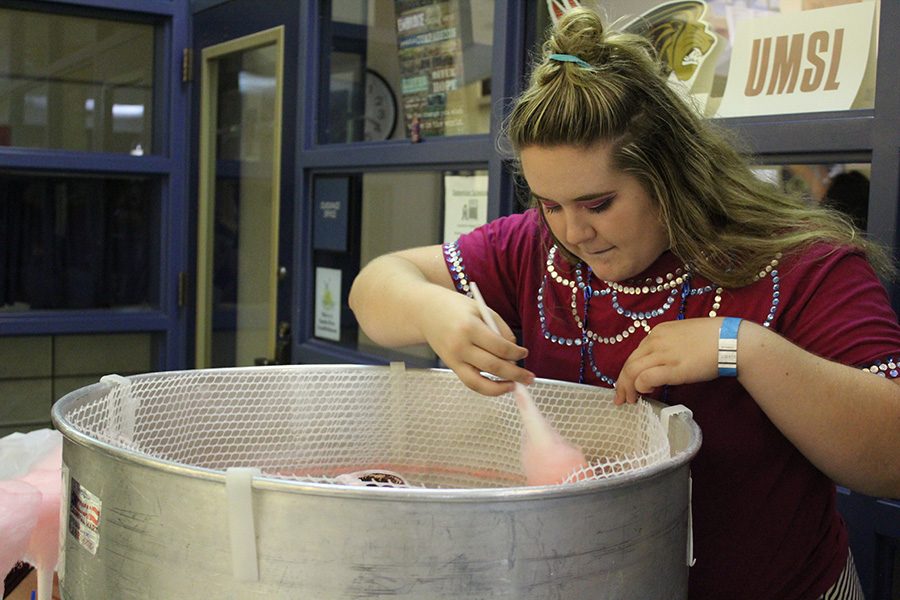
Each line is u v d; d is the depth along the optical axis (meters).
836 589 0.83
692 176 0.76
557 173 0.72
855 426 0.67
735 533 0.80
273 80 2.29
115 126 2.60
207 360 2.62
